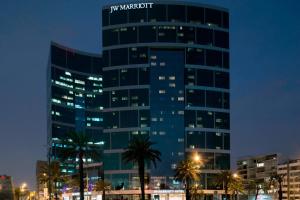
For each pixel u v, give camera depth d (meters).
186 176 154.62
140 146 131.00
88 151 132.88
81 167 129.38
